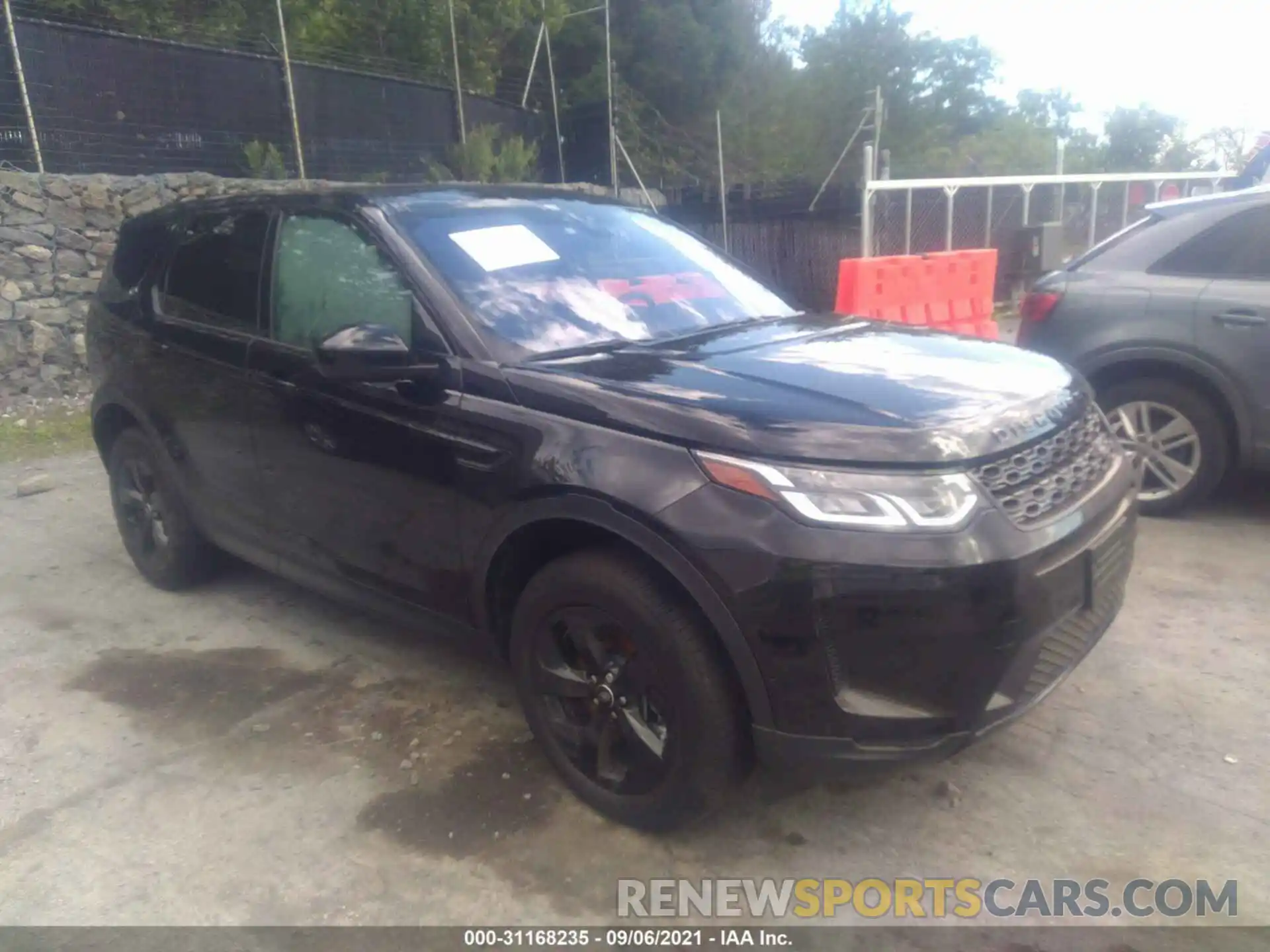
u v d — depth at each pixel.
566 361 3.26
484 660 4.23
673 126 25.55
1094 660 4.09
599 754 3.12
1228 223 5.27
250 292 4.13
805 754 2.70
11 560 5.53
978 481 2.71
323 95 12.16
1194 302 5.21
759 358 3.30
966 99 36.31
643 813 3.03
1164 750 3.48
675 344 3.51
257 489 4.12
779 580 2.59
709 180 23.92
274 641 4.48
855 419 2.75
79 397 9.53
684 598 2.82
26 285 9.29
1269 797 3.21
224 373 4.12
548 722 3.24
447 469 3.28
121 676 4.19
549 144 15.94
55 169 9.98
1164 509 5.52
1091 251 5.80
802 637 2.61
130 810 3.28
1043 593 2.73
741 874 2.95
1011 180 12.77
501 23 18.22
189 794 3.36
